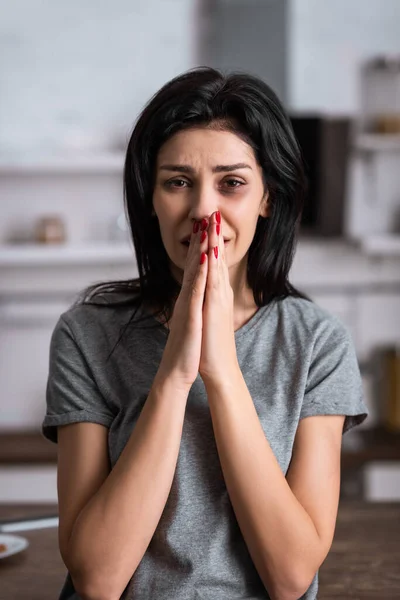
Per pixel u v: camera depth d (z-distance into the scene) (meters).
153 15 4.11
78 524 1.14
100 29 4.10
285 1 3.98
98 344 1.28
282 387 1.24
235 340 1.27
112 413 1.25
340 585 1.41
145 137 1.19
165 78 4.14
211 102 1.16
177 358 1.15
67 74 4.10
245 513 1.14
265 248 1.30
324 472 1.21
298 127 3.87
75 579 1.15
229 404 1.15
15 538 1.60
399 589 1.39
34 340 4.08
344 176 3.97
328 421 1.24
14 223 4.10
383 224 4.23
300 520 1.15
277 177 1.24
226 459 1.15
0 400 4.11
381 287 4.15
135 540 1.13
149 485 1.13
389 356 4.10
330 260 4.10
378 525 1.69
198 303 1.15
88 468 1.21
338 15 4.03
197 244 1.17
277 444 1.20
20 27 4.05
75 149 4.10
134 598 1.16
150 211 1.26
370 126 4.14
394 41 4.09
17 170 3.88
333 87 4.06
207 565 1.16
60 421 1.24
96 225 4.15
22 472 3.75
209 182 1.17
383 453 3.69
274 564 1.14
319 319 1.31
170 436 1.14
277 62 4.03
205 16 4.11
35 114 4.10
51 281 4.04
